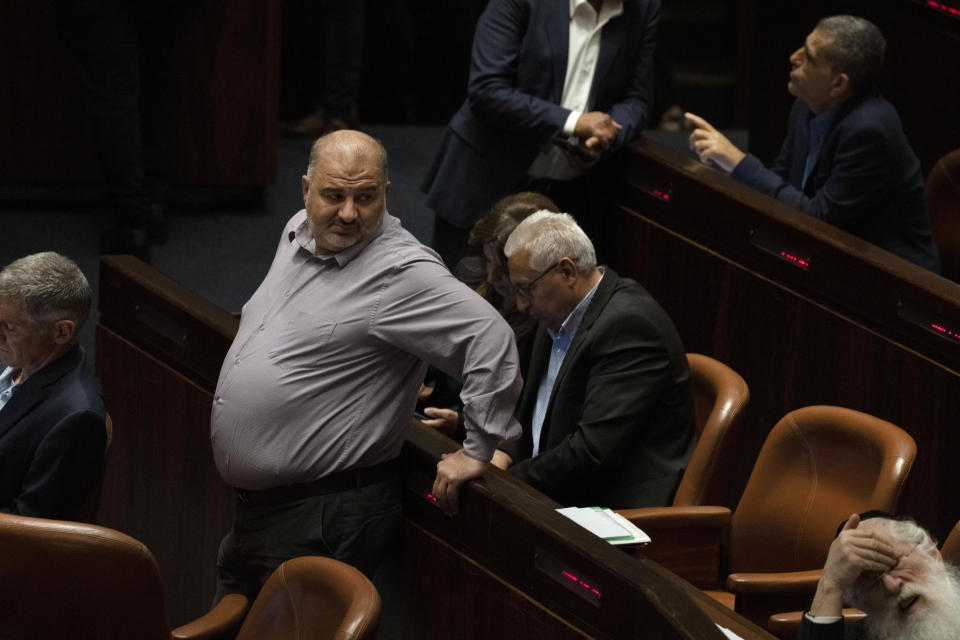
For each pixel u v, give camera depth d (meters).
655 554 12.92
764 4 23.50
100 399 12.36
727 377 14.12
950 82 20.11
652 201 17.75
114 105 19.91
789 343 15.90
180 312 14.87
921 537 10.07
